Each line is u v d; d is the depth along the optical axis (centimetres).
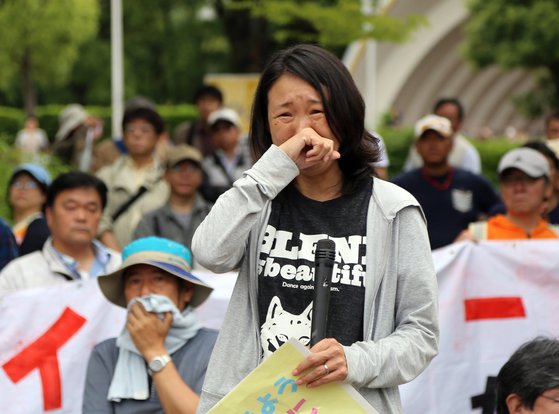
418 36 4578
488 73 5762
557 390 534
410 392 911
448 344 934
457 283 946
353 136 552
